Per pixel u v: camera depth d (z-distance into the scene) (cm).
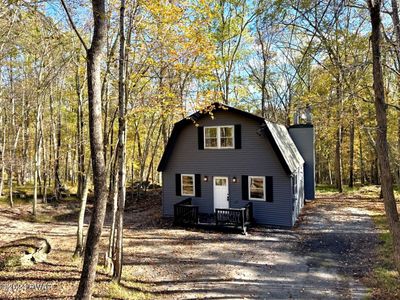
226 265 997
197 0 877
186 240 1299
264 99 2881
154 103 857
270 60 2719
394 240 709
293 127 2184
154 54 837
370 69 1097
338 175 2489
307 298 762
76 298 511
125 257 1061
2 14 680
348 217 1606
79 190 2359
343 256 1067
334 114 1309
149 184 3017
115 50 988
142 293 764
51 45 1160
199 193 1738
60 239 1287
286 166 1462
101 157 529
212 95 962
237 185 1641
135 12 804
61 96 2319
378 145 720
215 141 1691
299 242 1252
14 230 1435
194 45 834
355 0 733
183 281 861
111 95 1423
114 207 931
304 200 2081
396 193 2175
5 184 2616
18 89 2052
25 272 805
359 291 787
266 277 900
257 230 1463
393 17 827
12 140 2419
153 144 3170
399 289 761
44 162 2406
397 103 1442
